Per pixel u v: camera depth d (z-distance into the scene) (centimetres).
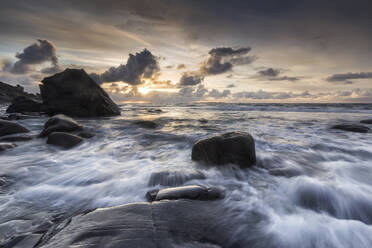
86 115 1546
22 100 1927
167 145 653
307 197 294
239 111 2520
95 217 197
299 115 1791
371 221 248
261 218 240
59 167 432
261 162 454
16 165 441
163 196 257
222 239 195
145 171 396
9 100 5559
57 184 343
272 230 217
